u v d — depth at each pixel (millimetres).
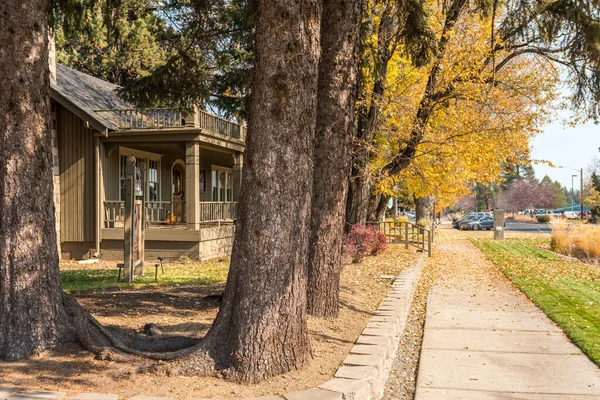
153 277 11711
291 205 4980
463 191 21531
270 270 4879
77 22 9734
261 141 4941
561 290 12000
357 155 15188
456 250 23875
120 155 18406
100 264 16000
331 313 7367
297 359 5039
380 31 13477
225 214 19812
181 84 10805
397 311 8023
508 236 36062
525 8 14148
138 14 26812
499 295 11688
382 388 5527
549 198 90250
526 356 6867
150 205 20734
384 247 17844
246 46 11812
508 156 17641
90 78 21297
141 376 4652
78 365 4812
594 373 6141
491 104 16406
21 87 5117
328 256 7336
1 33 5090
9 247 5066
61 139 17078
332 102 7426
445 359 6766
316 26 5090
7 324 5016
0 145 5121
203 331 6109
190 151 16812
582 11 13586
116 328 5922
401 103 16156
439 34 15648
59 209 17062
